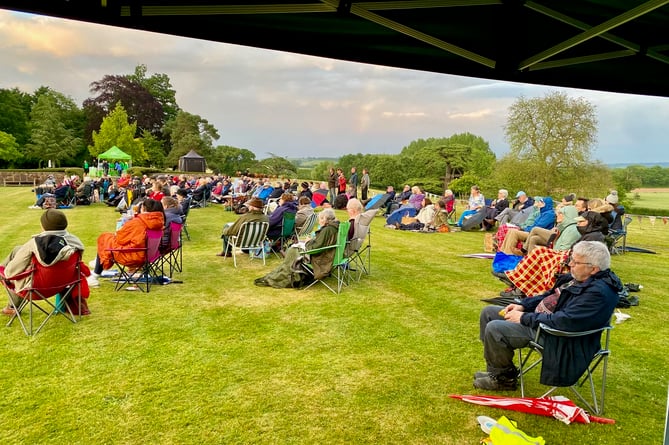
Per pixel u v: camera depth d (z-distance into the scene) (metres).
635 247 10.63
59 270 4.43
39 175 33.94
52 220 4.39
